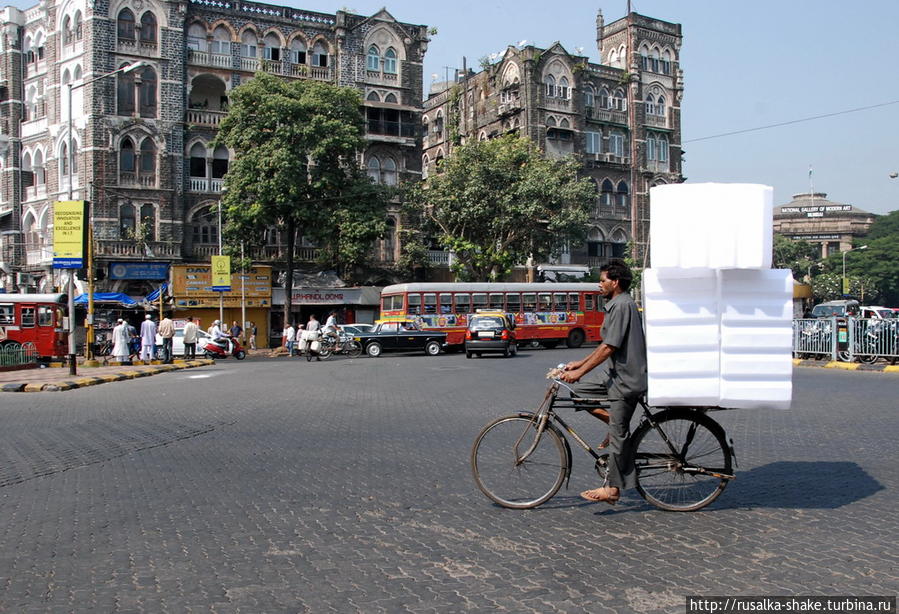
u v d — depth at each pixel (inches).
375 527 252.1
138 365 1162.6
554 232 1818.4
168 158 1755.7
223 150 1836.9
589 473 332.8
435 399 635.5
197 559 220.5
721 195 250.1
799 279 3604.8
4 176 1875.0
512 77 2255.2
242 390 730.2
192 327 1304.1
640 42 2379.4
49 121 1792.6
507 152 1811.0
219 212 1676.9
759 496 287.9
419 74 2076.8
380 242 1993.1
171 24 1765.5
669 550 223.6
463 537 239.3
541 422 275.0
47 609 183.9
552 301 1610.5
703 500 269.4
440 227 1911.9
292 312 1857.8
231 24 1860.2
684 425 269.0
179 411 565.6
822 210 4704.7
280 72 1905.8
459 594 190.5
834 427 458.0
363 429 470.3
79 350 1558.8
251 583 200.2
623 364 260.4
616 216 2309.3
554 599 186.4
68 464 362.6
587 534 241.1
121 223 1716.3
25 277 1836.9
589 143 2283.5
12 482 324.2
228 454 388.5
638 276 2086.6
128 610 182.9
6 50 1871.3
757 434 436.8
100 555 225.1
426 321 1513.3
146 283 1742.1
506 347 1247.5
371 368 1035.9
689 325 255.9
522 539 236.5
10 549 231.6
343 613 179.6
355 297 1870.1
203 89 1881.2
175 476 335.3
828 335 1035.3
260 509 277.0
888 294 3732.8
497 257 1768.0
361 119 1691.7
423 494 297.6
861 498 282.4
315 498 292.8
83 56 1708.9
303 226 1672.0
